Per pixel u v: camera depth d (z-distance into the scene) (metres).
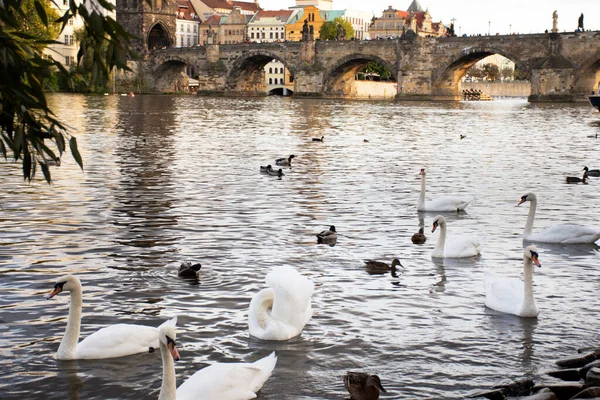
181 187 42.72
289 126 99.94
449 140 81.38
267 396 15.77
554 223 34.19
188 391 14.79
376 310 21.12
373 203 38.81
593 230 29.72
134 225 31.59
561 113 140.62
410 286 23.47
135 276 23.81
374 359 17.78
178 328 19.41
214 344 18.42
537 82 186.50
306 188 43.56
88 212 34.19
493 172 53.06
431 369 17.28
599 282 24.23
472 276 24.73
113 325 18.58
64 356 17.31
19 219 32.25
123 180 44.88
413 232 31.61
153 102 173.25
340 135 86.25
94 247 27.48
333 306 21.39
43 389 15.94
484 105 181.25
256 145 70.94
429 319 20.50
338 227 32.25
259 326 19.05
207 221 32.84
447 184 46.53
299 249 27.95
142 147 66.06
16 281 22.98
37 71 11.10
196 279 23.61
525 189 44.62
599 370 16.27
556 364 17.58
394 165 56.62
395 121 115.50
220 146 68.94
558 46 184.50
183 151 63.47
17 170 47.25
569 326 20.12
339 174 50.59
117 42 11.20
